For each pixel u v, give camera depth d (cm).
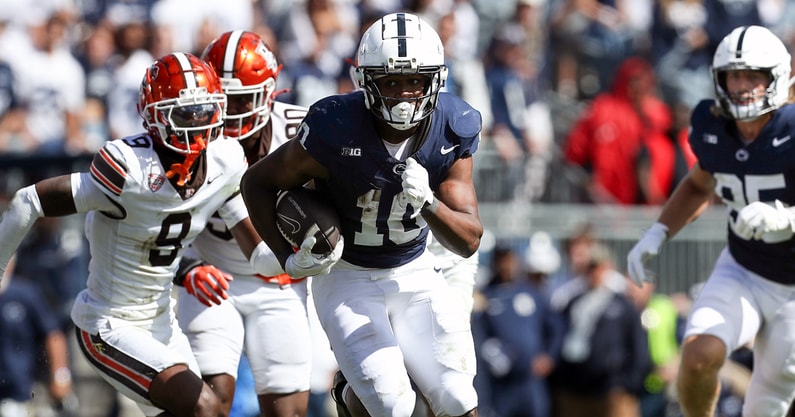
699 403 1967
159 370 1750
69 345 3011
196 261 1861
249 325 1978
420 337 1697
